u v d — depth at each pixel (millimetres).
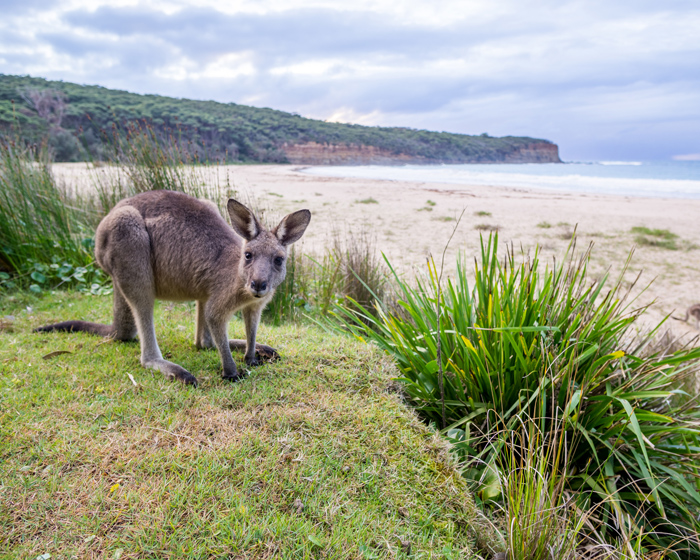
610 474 2590
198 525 1931
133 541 1848
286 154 78562
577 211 18172
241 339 3982
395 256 9414
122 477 2162
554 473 2328
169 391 2914
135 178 6227
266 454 2385
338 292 5723
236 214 3094
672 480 2793
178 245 3287
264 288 2924
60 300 5008
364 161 91812
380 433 2691
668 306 7355
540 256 10000
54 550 1792
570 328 2955
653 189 32531
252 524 1959
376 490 2312
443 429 2980
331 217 14766
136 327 3693
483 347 2963
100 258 3357
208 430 2539
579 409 2578
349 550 1930
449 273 8070
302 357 3502
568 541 2160
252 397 2928
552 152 142750
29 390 2824
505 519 2363
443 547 2102
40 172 6246
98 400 2764
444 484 2449
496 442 2801
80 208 7195
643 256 10383
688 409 3227
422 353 3467
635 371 3008
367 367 3375
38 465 2201
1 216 5375
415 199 21484
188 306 5004
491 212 17109
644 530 2570
